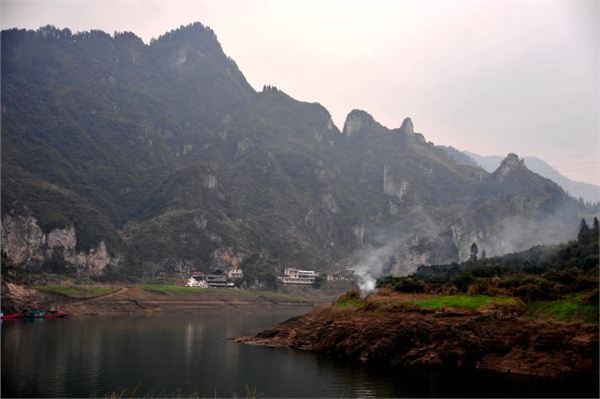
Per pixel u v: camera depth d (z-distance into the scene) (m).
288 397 62.25
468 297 88.31
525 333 73.94
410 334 80.88
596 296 72.50
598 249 98.25
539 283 82.75
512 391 61.59
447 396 60.16
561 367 68.00
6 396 62.09
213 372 76.50
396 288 104.50
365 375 72.69
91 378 72.19
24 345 100.94
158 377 73.31
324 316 106.19
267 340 109.38
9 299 177.00
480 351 75.06
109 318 174.00
